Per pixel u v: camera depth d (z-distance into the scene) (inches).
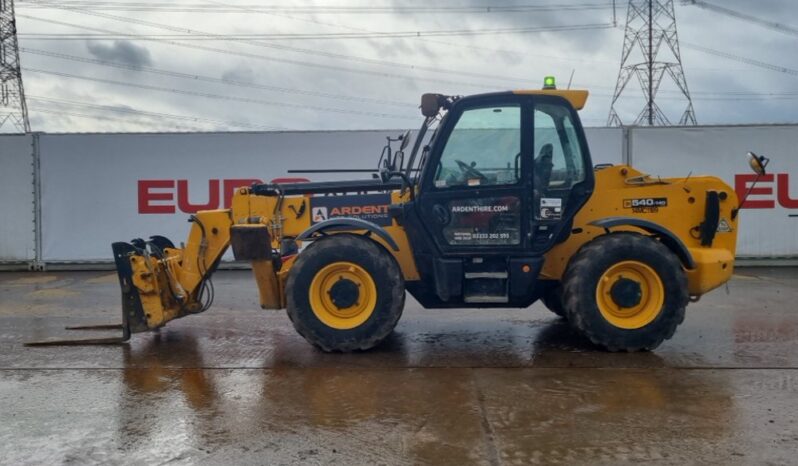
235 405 185.6
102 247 500.7
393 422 171.3
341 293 233.3
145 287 252.2
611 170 251.0
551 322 295.0
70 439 163.0
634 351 235.0
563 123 237.6
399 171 254.8
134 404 187.3
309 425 169.9
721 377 207.6
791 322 291.4
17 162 496.4
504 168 236.4
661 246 233.0
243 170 495.2
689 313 313.1
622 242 231.9
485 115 236.4
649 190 250.5
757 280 419.5
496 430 165.3
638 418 172.7
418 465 146.3
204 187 497.0
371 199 258.8
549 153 237.1
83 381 209.2
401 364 225.5
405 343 255.4
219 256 261.9
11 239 499.2
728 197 252.7
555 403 184.5
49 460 151.3
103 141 496.4
